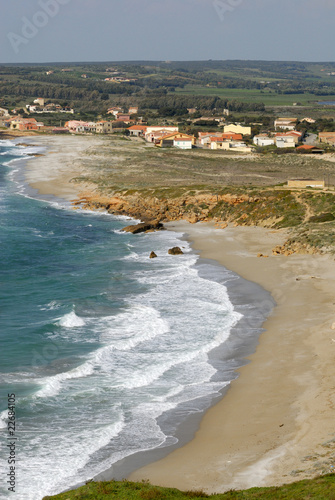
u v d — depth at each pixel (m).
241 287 67.44
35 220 106.88
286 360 47.28
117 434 37.22
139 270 74.81
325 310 58.28
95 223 105.62
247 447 34.47
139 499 28.67
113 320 56.94
